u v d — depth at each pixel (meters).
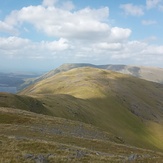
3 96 105.50
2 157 27.91
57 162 28.16
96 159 30.83
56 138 51.12
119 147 51.53
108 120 167.00
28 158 28.38
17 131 52.12
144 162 32.44
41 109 115.31
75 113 138.38
